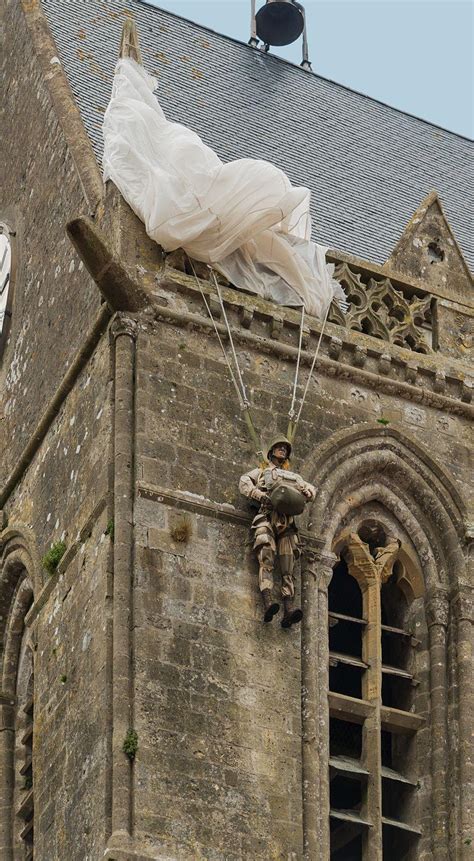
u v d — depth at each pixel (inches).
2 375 2331.4
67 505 2071.9
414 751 2016.5
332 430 2094.0
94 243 2047.2
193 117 2454.5
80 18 2541.8
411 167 2603.3
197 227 2087.8
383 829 1990.7
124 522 1967.3
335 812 1962.4
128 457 1994.3
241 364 2080.5
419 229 2242.9
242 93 2568.9
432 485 2114.9
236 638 1956.2
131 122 2133.4
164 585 1953.7
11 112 2448.3
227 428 2043.6
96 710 1911.9
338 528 2076.8
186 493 1998.0
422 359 2164.1
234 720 1924.2
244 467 2033.7
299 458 2066.9
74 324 2155.5
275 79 2632.9
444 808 1984.5
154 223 2076.8
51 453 2132.1
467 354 2193.7
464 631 2059.5
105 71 2440.9
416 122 2719.0
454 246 2249.0
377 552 2086.6
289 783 1919.3
